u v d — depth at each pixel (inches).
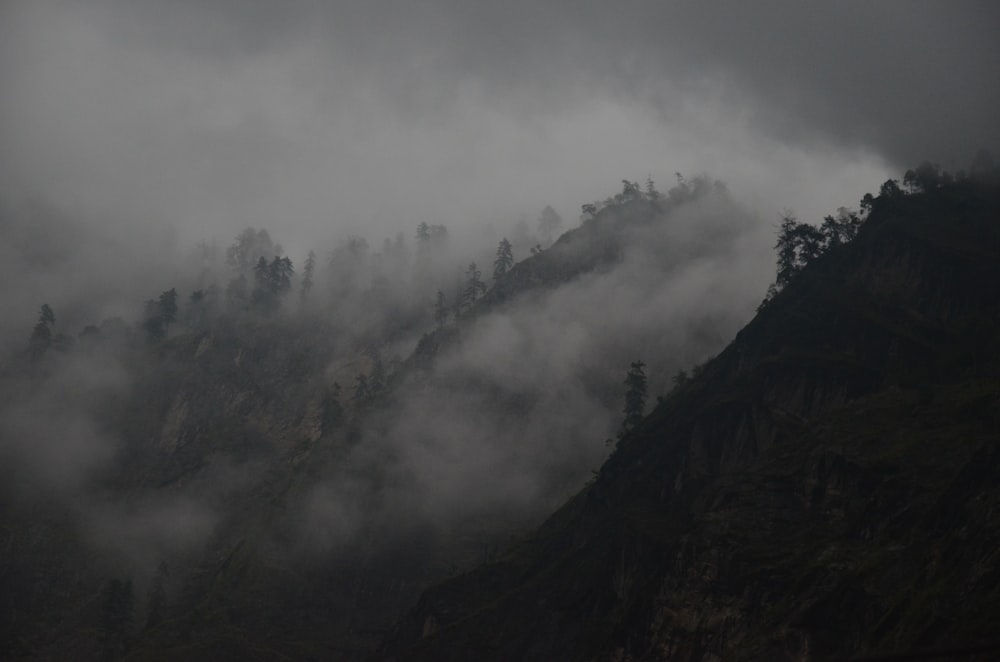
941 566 3937.0
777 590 4500.5
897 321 6195.9
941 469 4579.2
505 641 6043.3
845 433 5142.7
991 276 6220.5
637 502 6166.3
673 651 4699.8
